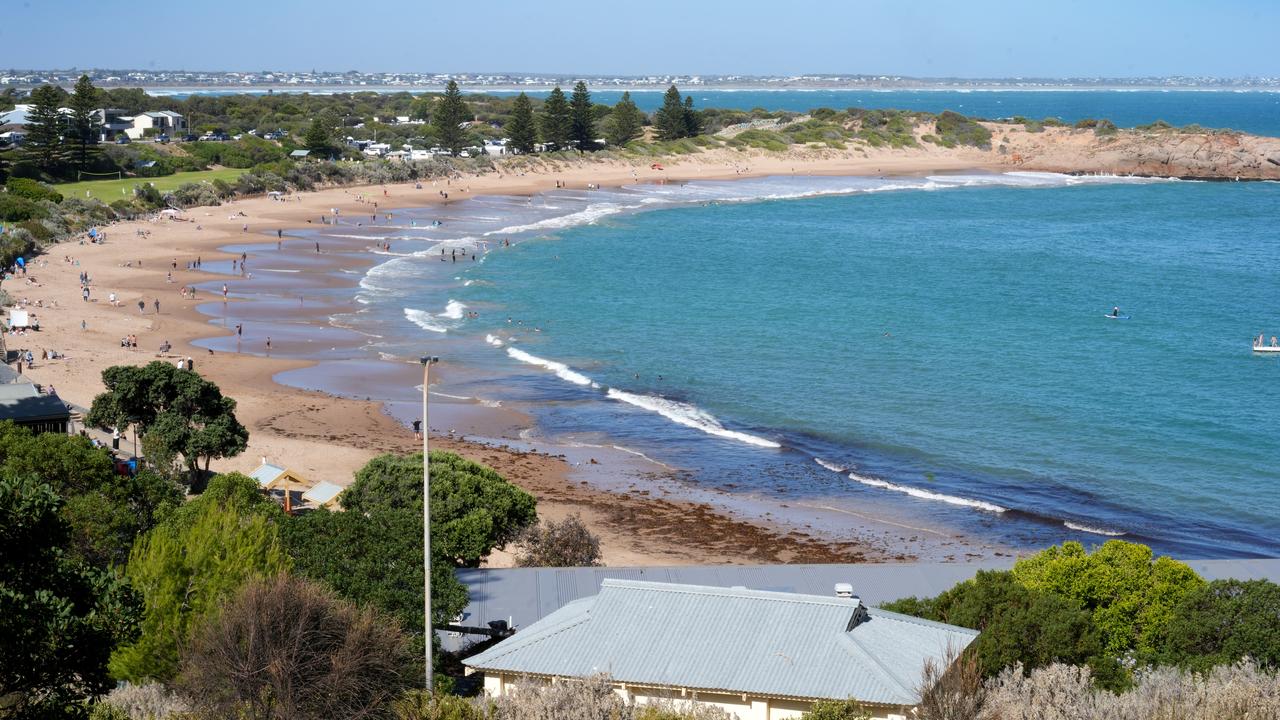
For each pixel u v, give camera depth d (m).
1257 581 31.59
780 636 27.89
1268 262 146.25
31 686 20.20
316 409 74.88
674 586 29.73
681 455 67.38
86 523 36.12
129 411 60.25
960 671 23.11
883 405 77.94
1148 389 82.56
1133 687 25.17
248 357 88.88
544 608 36.22
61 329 95.69
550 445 69.06
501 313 107.88
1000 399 79.56
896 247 156.75
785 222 180.62
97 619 21.12
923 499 60.03
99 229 154.25
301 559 33.72
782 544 53.09
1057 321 107.56
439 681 29.30
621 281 126.81
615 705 23.89
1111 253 152.88
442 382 83.00
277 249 143.38
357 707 24.16
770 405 77.81
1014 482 62.75
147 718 24.36
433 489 46.28
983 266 141.25
